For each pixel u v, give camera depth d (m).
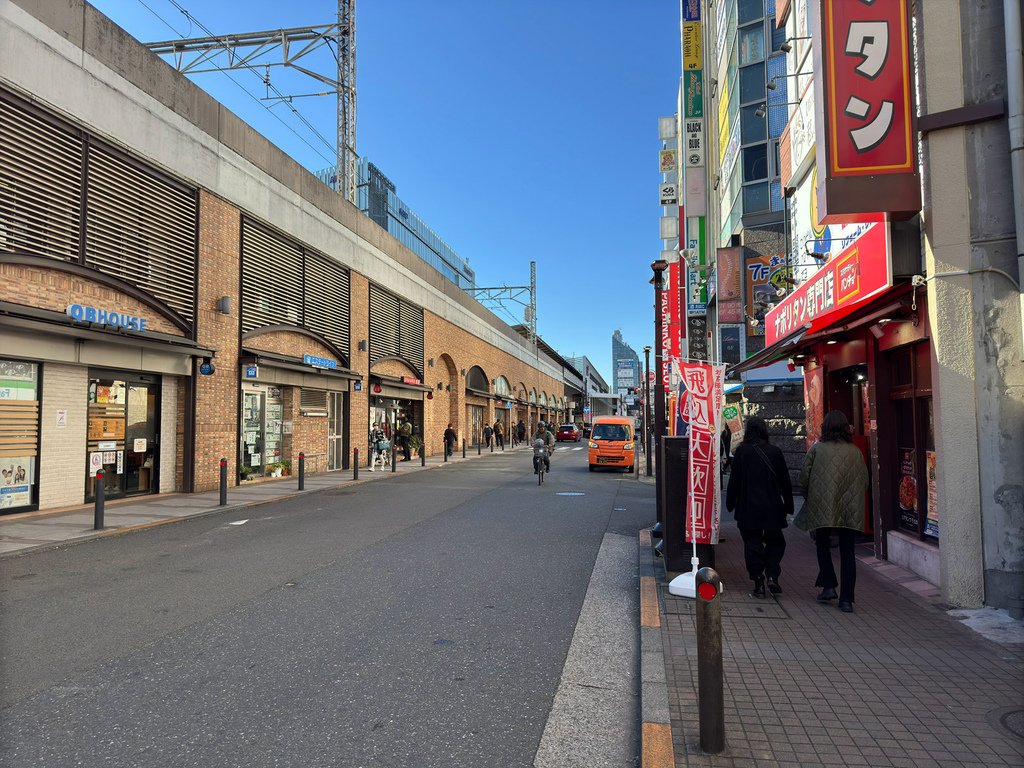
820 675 4.25
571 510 12.77
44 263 10.84
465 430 39.47
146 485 14.02
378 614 5.78
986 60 5.82
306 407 20.70
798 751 3.27
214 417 15.66
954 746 3.31
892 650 4.70
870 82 6.13
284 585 6.76
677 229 24.39
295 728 3.61
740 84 21.92
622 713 3.88
